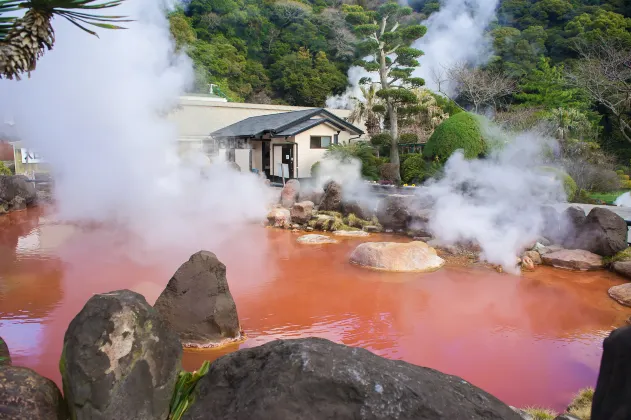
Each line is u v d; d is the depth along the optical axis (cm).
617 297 717
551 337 581
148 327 283
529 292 753
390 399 243
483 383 466
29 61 228
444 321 628
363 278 820
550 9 3731
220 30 4581
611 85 1952
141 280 792
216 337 554
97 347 262
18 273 833
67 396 265
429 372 278
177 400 284
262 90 4572
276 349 274
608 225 904
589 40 2898
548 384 465
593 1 3694
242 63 4416
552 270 881
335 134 2369
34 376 264
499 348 547
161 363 285
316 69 4625
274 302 696
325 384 247
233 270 865
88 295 716
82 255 967
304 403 245
